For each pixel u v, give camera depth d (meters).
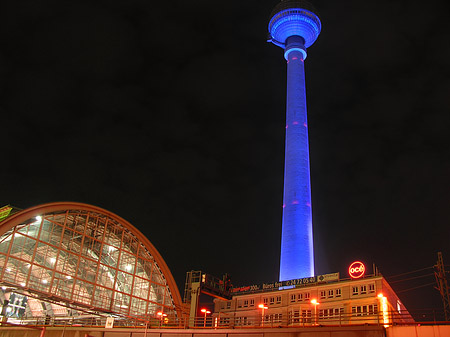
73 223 87.62
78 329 69.88
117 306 89.69
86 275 86.69
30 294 81.12
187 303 100.69
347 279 86.44
